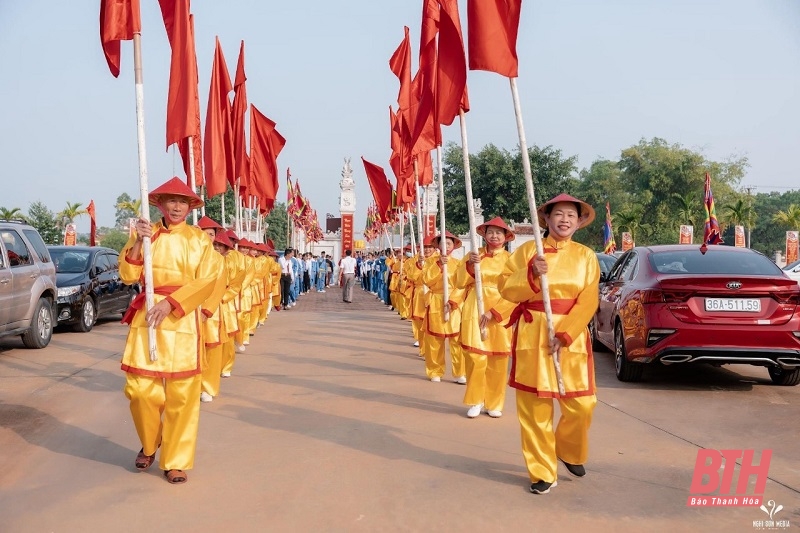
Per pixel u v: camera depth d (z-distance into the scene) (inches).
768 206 3211.1
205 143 380.2
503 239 273.0
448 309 308.8
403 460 202.2
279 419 253.3
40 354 410.6
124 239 2721.5
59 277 521.3
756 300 288.5
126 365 185.9
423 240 404.5
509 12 193.8
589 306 176.2
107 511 162.4
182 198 196.4
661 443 219.6
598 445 217.6
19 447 216.4
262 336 532.1
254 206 539.2
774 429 237.8
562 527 153.0
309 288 1364.4
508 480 184.7
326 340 506.6
